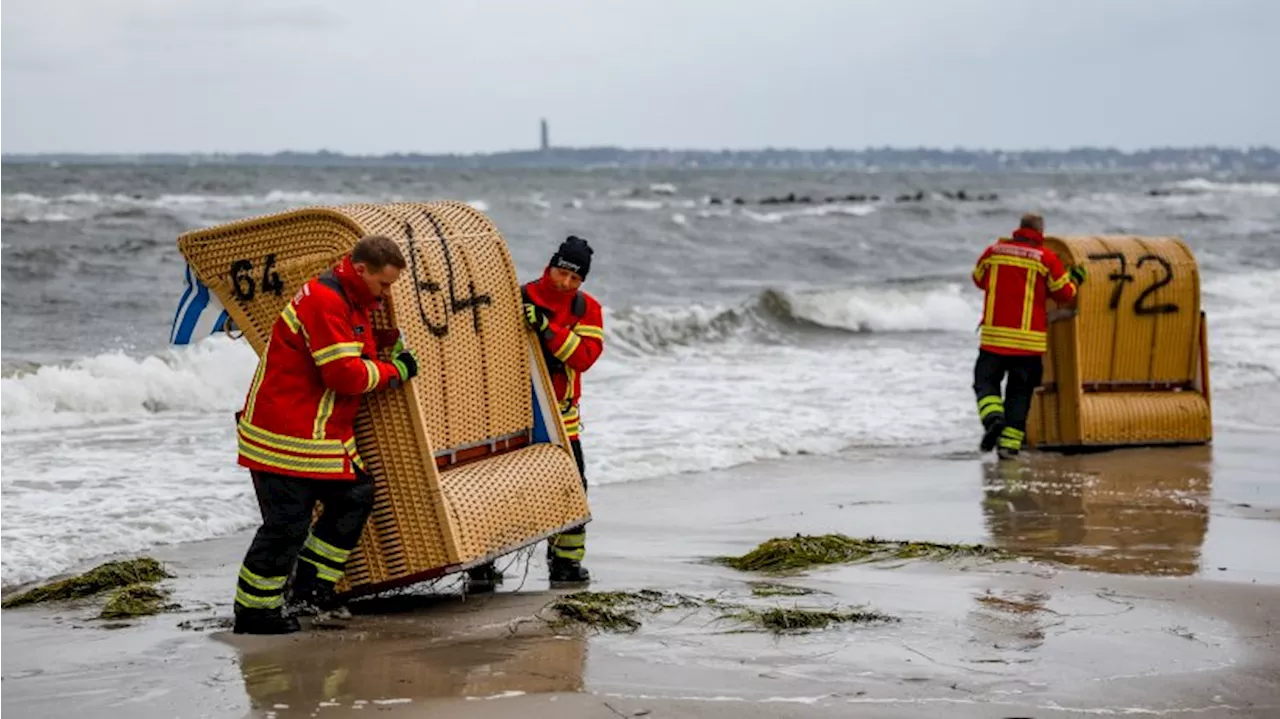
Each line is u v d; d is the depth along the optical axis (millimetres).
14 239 30922
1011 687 5836
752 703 5594
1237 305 25656
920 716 5461
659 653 6301
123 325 19625
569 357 7738
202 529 9109
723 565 8289
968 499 10461
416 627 6758
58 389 13188
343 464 6586
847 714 5469
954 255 39938
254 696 5688
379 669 6047
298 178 88688
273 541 6574
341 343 6340
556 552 7832
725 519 9688
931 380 16594
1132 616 7023
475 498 7078
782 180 138750
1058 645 6473
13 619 6996
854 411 14305
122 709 5539
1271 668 6168
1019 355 12227
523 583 7805
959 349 19984
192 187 68188
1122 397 12773
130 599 7191
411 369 6656
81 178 76438
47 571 8078
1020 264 12148
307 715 5453
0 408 12781
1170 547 8773
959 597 7406
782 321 22047
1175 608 7188
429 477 6848
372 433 6887
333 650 6340
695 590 7586
